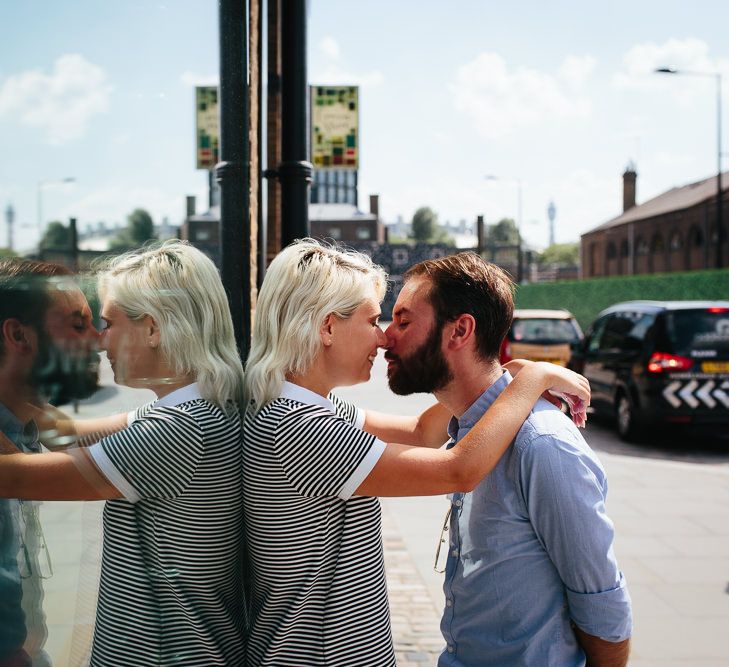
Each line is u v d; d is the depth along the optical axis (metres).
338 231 91.00
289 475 1.17
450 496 1.43
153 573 1.18
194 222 1.71
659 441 8.52
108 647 1.16
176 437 1.14
